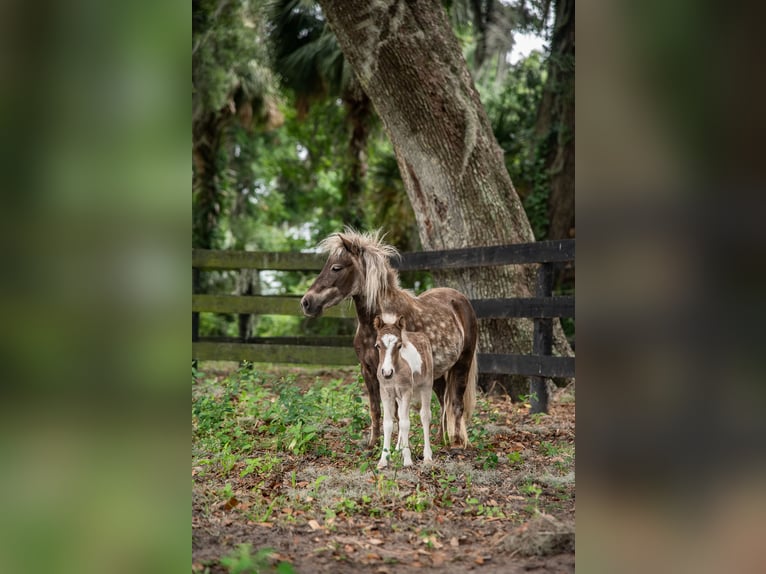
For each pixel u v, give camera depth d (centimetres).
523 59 1295
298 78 1308
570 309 682
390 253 582
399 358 488
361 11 808
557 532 317
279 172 1997
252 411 674
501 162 880
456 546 324
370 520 369
